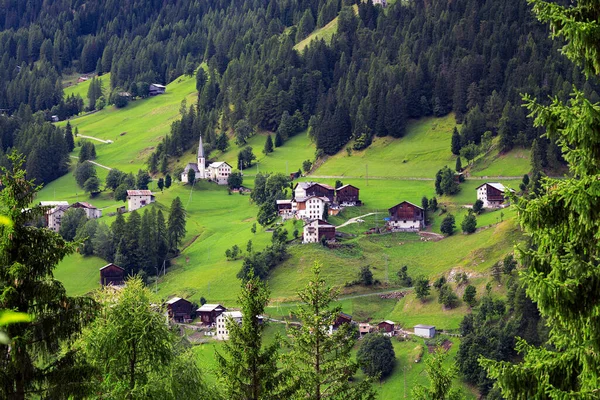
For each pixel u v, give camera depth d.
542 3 49.72
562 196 46.97
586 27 46.22
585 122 46.06
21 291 53.78
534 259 49.03
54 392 53.56
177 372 67.25
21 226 55.53
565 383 47.88
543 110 49.12
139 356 67.44
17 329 52.34
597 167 47.28
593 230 46.78
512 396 48.97
